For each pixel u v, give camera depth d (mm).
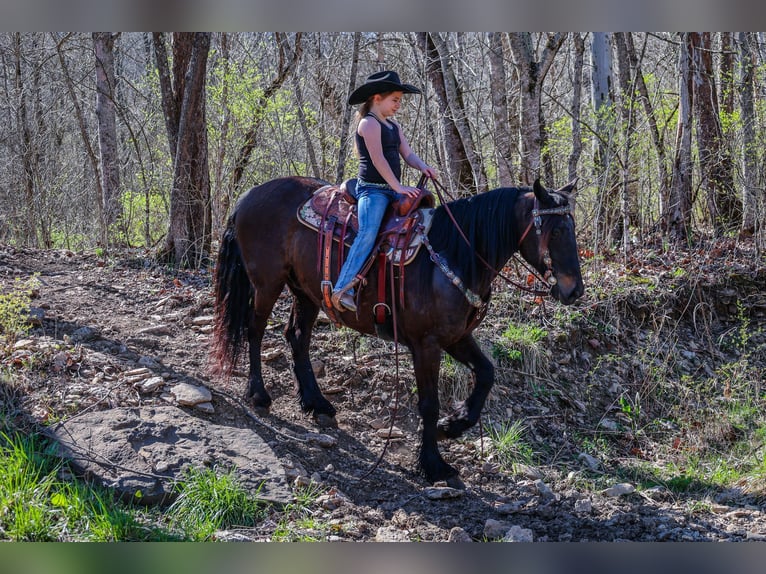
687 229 9953
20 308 5809
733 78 10391
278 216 5379
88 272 7906
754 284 8516
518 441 5750
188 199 8469
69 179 17031
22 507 3936
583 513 4797
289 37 13367
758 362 7727
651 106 10711
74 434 4688
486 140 12125
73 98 11172
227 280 5582
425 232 4809
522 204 4691
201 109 8445
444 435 4980
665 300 8039
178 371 5836
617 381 7090
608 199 9312
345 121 9336
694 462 5824
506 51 11328
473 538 4387
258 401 5500
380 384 6109
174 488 4391
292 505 4473
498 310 7355
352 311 5035
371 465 5207
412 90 4781
